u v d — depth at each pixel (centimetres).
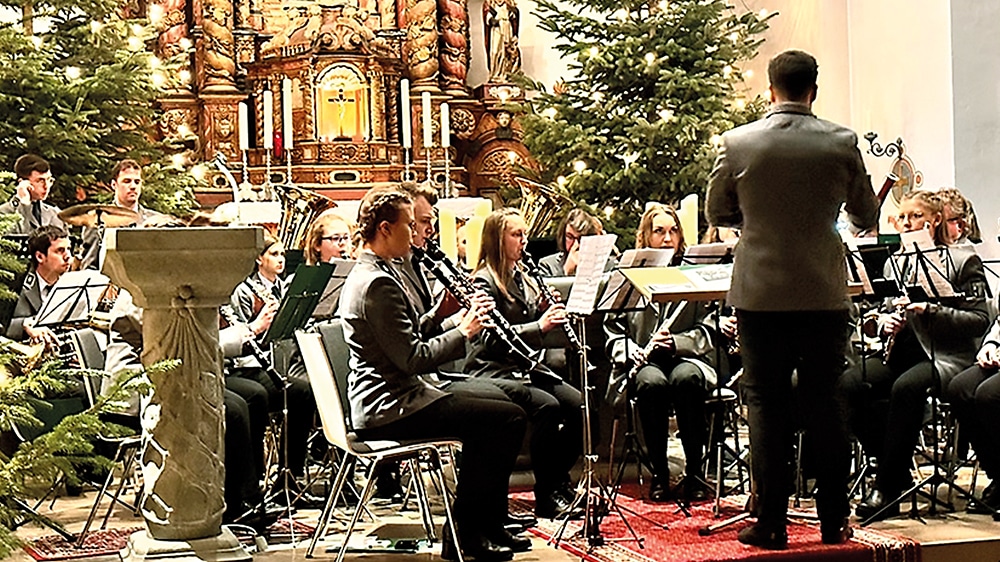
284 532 611
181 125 1302
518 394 608
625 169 1084
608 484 646
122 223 786
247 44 1369
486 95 1411
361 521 639
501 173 1401
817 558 532
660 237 696
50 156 979
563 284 716
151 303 513
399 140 1380
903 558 539
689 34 1129
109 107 1041
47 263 745
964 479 714
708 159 1080
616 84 1138
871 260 639
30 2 1035
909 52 1077
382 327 522
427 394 531
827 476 542
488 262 646
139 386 403
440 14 1425
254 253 518
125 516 661
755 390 539
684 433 654
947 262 632
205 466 521
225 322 655
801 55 540
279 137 1345
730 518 603
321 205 984
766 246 529
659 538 566
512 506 663
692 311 681
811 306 523
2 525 404
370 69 1354
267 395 630
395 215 546
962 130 1013
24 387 404
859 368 635
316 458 801
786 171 524
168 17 1348
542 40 1462
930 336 597
